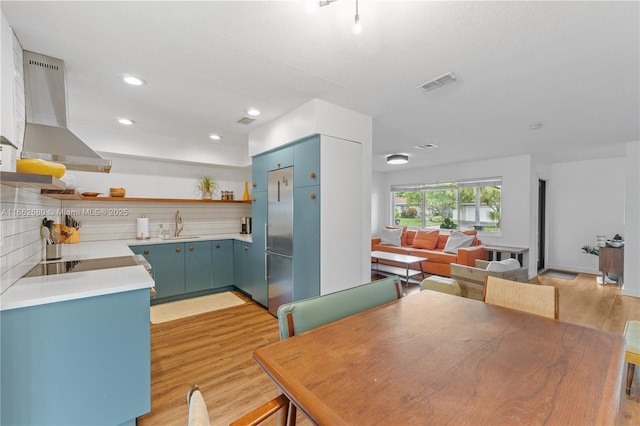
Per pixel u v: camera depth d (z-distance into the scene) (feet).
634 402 6.08
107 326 4.98
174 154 13.37
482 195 19.47
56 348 4.56
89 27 5.31
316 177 8.94
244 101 8.89
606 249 15.29
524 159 16.81
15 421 4.29
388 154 17.29
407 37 5.58
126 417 5.16
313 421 2.41
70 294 4.60
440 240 19.70
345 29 5.36
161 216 14.06
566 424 2.27
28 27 5.27
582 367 3.09
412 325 4.23
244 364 7.55
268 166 11.32
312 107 8.73
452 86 7.79
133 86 7.84
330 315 4.58
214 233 15.58
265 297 11.56
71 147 6.23
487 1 4.59
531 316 4.58
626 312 11.48
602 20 5.04
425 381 2.86
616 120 10.52
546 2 4.61
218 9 4.84
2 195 4.70
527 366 3.12
